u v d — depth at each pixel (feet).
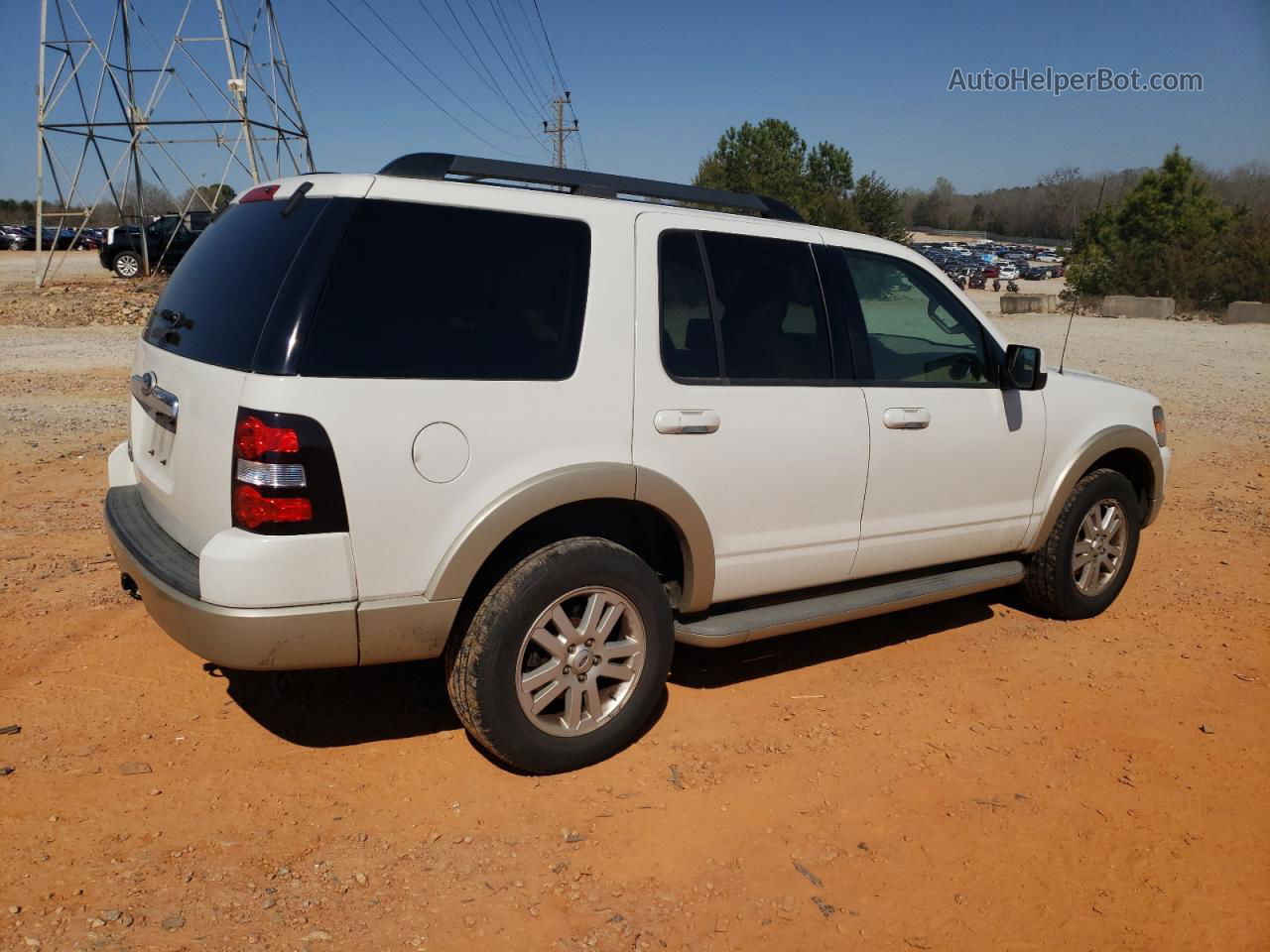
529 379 10.69
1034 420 15.52
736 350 12.39
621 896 9.39
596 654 11.34
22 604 15.38
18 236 159.12
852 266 13.91
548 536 11.39
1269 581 19.69
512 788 11.09
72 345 51.65
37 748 11.37
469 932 8.80
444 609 10.23
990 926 9.27
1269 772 12.26
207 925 8.67
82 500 21.47
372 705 12.85
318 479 9.50
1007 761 12.26
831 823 10.75
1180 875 10.16
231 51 79.20
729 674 14.40
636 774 11.51
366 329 9.88
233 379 9.68
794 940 8.95
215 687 13.07
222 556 9.39
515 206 11.02
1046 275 164.45
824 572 13.46
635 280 11.59
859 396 13.37
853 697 13.82
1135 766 12.28
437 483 10.09
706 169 163.32
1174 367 53.67
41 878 9.13
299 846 9.87
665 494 11.50
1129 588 19.08
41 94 82.69
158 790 10.67
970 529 15.02
